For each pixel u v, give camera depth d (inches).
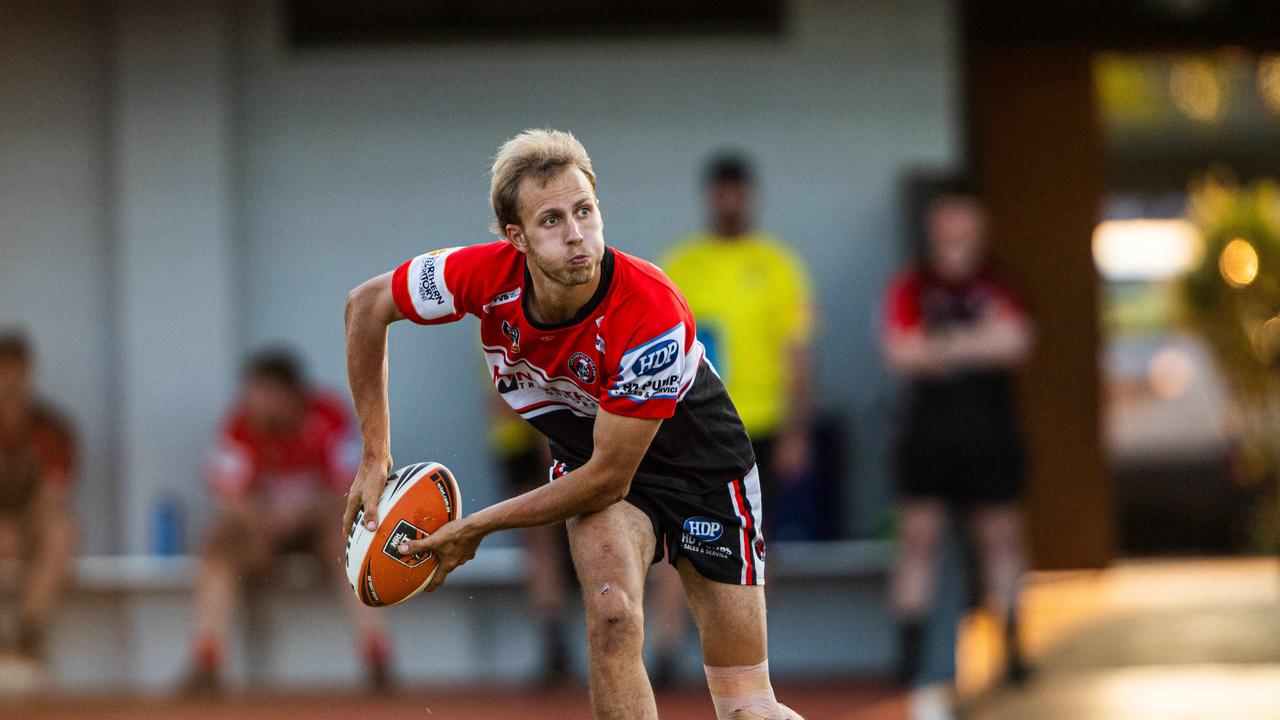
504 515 550.9
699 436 576.7
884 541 1205.1
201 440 1234.0
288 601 1184.8
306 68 1247.5
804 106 1238.3
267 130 1250.0
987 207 1441.9
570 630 1187.9
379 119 1250.0
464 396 1240.2
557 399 569.0
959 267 1085.8
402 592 560.4
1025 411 1457.9
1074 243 1440.7
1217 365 1787.6
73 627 1206.9
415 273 557.6
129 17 1236.5
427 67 1246.9
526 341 545.6
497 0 1247.5
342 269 1250.0
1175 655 1170.0
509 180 515.2
